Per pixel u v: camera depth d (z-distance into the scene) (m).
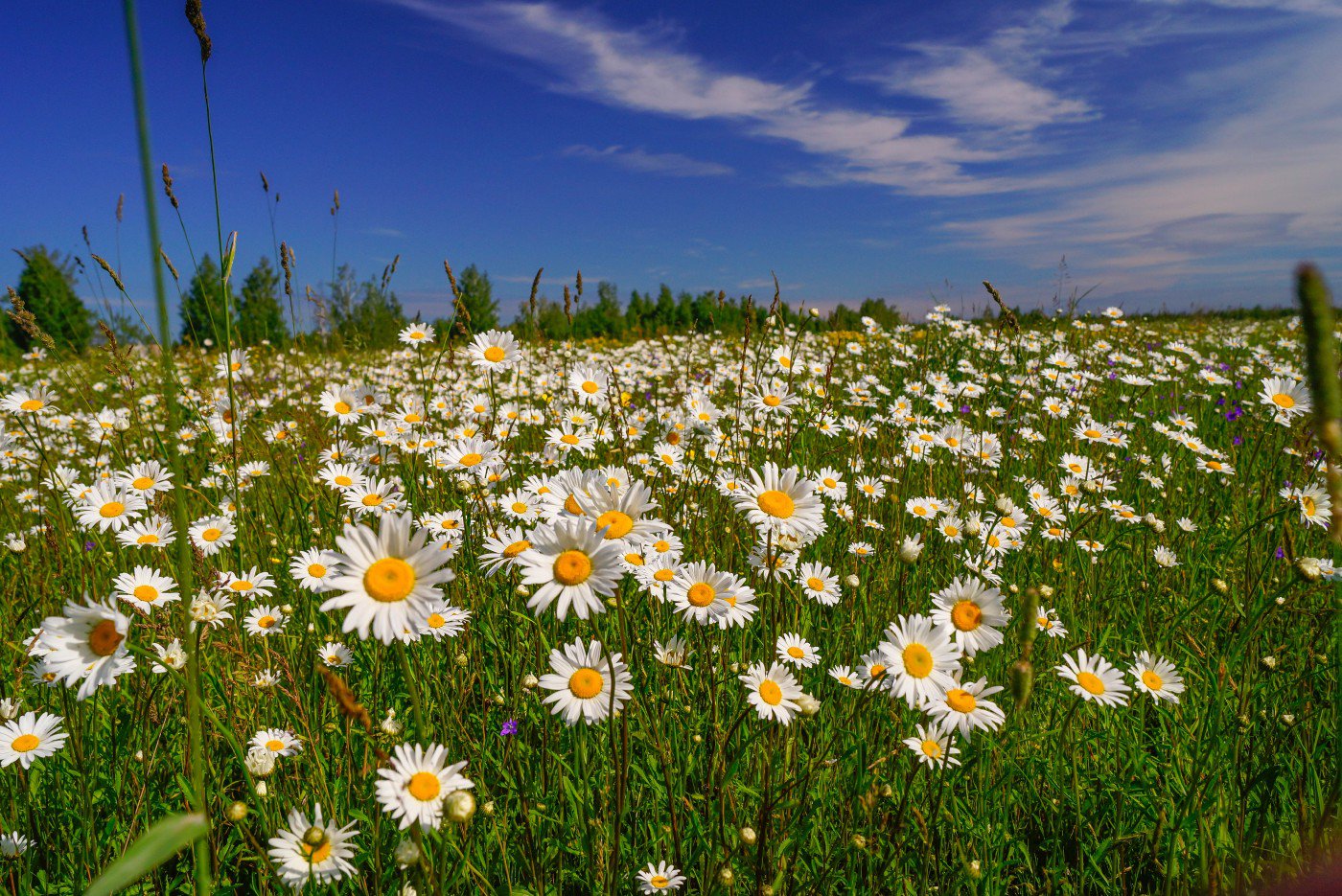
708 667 0.52
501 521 0.72
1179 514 1.02
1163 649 0.70
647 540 0.54
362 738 0.52
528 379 1.40
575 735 0.53
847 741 0.54
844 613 0.69
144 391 1.35
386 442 0.91
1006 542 0.78
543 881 0.45
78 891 0.45
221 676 0.54
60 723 0.50
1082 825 0.52
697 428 0.91
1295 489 0.82
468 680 0.59
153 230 0.22
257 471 0.92
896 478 1.02
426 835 0.42
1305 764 0.50
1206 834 0.47
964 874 0.45
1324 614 0.64
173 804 0.50
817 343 1.85
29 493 1.00
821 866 0.47
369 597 0.31
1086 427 1.17
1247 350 2.27
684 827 0.50
